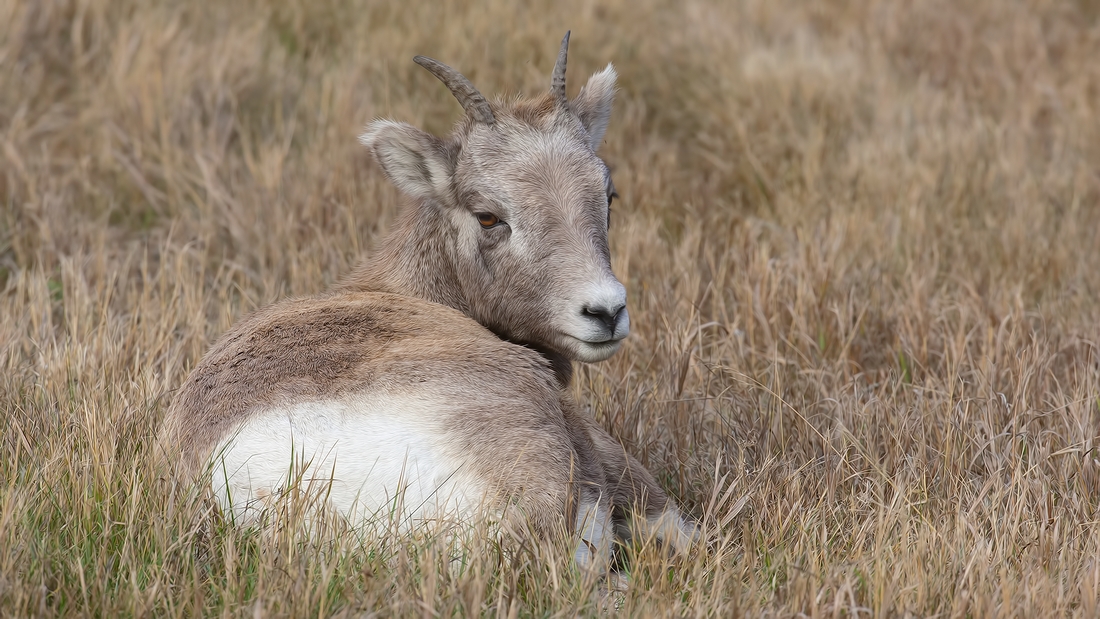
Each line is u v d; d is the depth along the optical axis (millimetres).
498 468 12445
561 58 16438
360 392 13148
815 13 42656
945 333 21719
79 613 11602
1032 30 42531
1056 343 21562
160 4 35062
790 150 32562
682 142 34719
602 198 15766
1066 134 34281
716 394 19750
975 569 13141
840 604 12023
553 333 15477
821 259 23656
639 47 36875
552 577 12039
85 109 30484
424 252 16734
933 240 26484
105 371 17328
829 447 16625
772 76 34969
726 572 12836
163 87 30734
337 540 12211
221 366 14352
